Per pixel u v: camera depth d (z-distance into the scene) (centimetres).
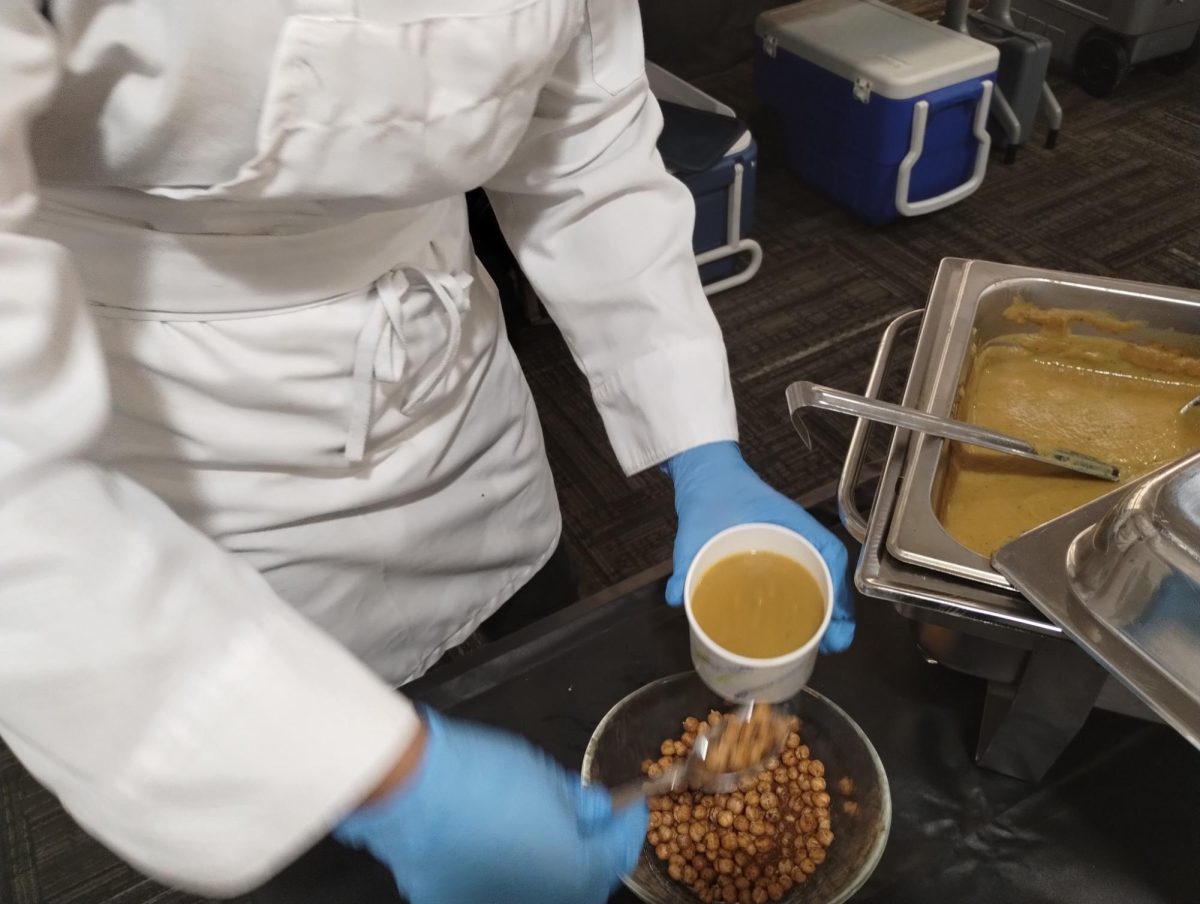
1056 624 53
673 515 162
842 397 70
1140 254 206
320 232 60
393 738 43
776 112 235
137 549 40
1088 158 238
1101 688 60
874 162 209
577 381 189
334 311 64
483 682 73
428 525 84
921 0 294
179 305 59
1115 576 51
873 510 65
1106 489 78
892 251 215
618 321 80
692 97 208
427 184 58
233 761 41
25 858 123
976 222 221
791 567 60
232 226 56
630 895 62
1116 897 61
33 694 38
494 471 90
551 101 72
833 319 199
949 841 64
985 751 66
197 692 40
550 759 59
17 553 37
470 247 80
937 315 81
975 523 76
